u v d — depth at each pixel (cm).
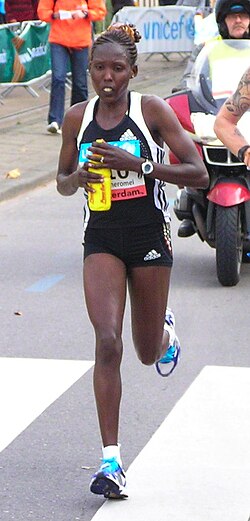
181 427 808
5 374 930
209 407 849
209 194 1138
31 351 992
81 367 948
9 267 1296
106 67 679
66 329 1059
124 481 686
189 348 994
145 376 923
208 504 681
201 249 1369
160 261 703
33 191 1759
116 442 682
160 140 699
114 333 678
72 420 830
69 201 1686
